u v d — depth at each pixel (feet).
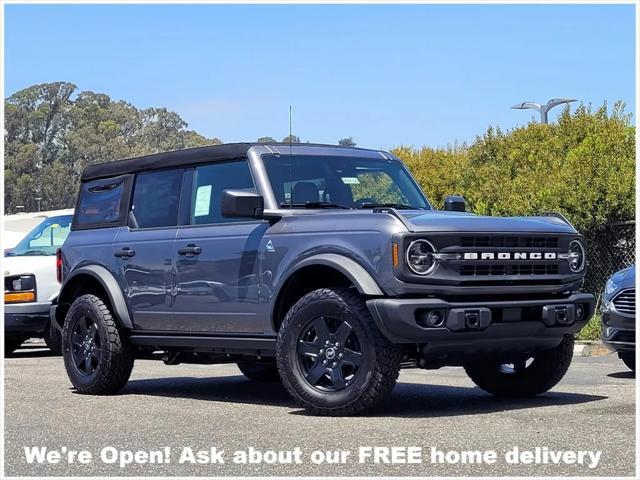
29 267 48.24
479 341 25.79
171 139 423.23
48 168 398.62
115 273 32.35
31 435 23.97
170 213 31.19
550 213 28.76
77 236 34.24
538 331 26.68
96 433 24.08
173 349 31.48
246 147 29.35
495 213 55.36
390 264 24.97
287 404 28.96
